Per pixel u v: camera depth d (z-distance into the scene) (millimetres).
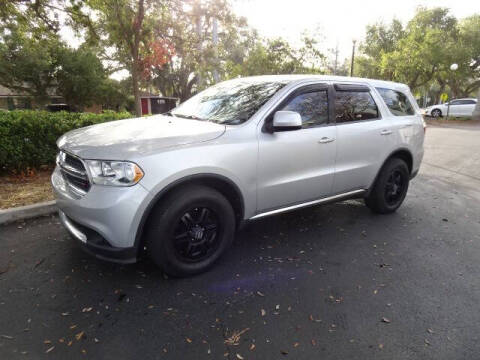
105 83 29844
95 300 2742
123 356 2184
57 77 27891
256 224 4371
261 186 3322
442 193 6109
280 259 3488
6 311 2578
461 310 2734
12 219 4191
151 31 8125
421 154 5086
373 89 4473
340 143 3891
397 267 3398
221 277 3125
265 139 3287
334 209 5023
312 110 3717
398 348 2309
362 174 4234
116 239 2646
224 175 3020
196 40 9320
